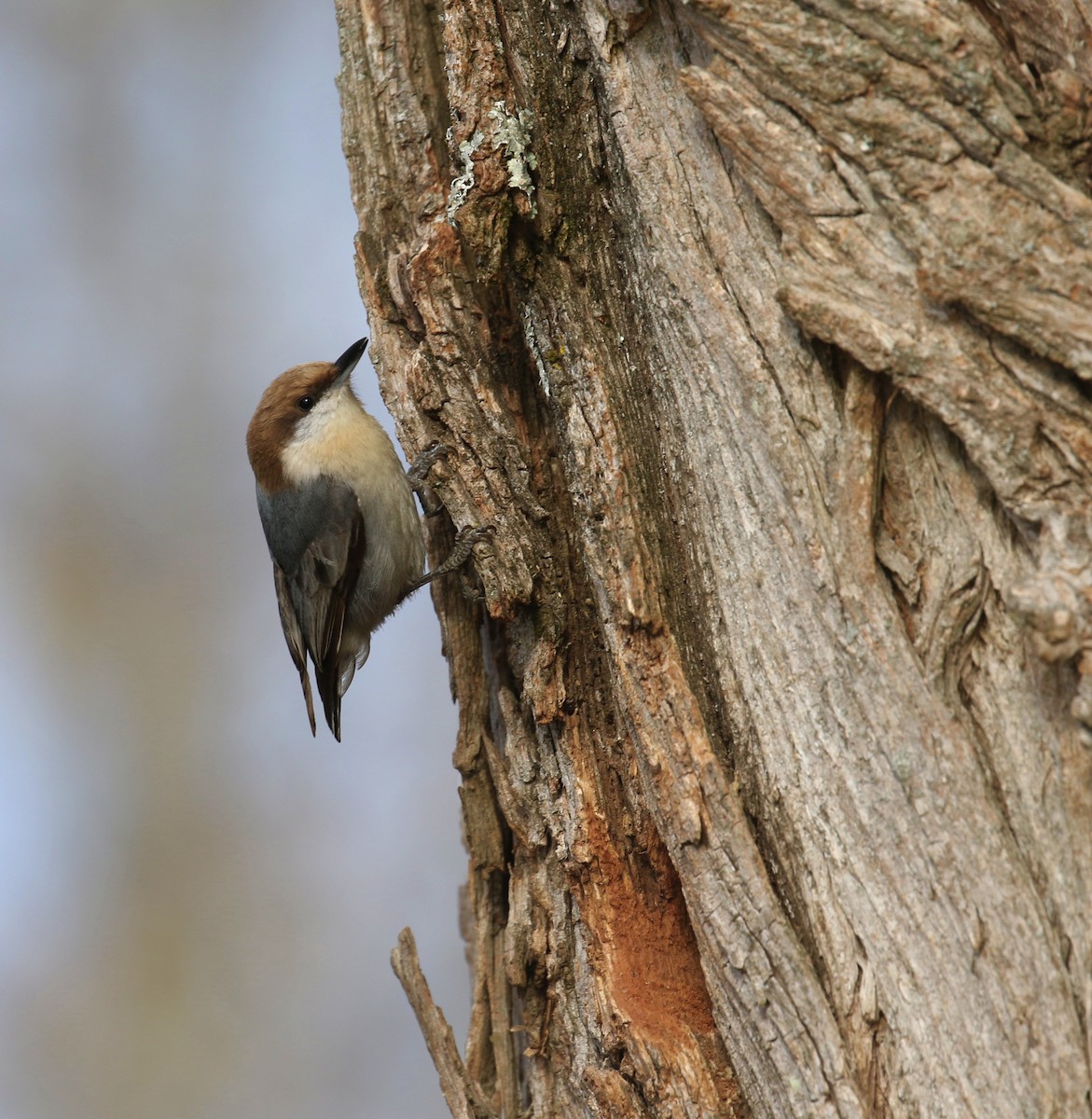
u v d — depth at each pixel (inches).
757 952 266.7
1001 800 245.0
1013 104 239.3
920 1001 246.5
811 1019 258.7
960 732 249.0
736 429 280.2
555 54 319.9
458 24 322.0
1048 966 234.7
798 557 269.1
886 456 262.1
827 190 254.2
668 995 304.3
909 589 258.1
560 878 328.2
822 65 248.8
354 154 356.2
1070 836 237.1
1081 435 236.1
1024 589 229.5
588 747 322.0
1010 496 240.2
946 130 240.4
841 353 264.7
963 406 242.4
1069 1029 231.8
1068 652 225.5
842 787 260.4
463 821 362.0
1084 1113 229.0
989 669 250.1
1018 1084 234.7
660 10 294.4
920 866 249.3
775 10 251.4
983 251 237.0
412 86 346.9
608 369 310.2
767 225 275.7
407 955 337.1
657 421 301.0
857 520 260.8
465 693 366.6
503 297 332.8
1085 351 232.7
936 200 241.1
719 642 284.5
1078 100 239.6
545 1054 329.4
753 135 260.1
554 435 331.0
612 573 297.9
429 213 341.1
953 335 244.1
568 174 320.8
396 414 342.6
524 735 333.1
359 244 352.8
